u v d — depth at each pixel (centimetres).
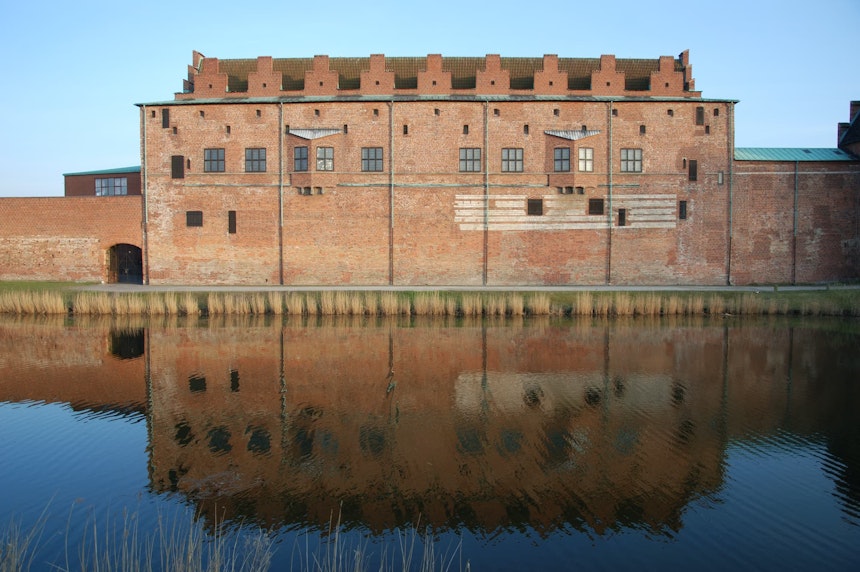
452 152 3622
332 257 3669
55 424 1544
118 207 3778
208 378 1947
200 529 1049
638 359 2172
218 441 1432
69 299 3062
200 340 2469
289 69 3925
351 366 2086
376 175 3634
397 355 2233
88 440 1439
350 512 1105
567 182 3600
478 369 2050
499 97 3612
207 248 3700
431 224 3641
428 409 1652
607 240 3656
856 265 3706
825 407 1648
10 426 1529
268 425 1534
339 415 1608
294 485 1208
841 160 3666
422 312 2936
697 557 959
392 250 3644
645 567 932
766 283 3675
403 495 1164
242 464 1303
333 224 3659
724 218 3662
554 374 1989
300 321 2822
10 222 3853
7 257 3866
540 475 1245
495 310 2936
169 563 945
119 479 1235
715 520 1068
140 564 943
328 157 3647
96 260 3816
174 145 3697
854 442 1405
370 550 984
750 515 1084
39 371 2027
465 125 3625
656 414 1602
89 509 1116
